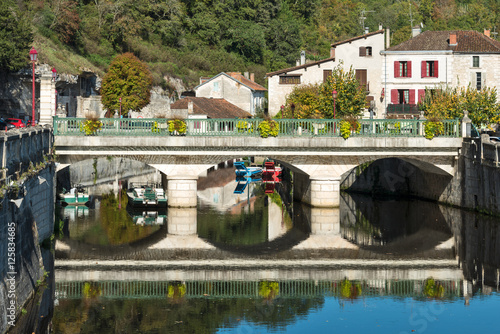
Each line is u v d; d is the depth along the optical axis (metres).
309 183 47.31
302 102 69.94
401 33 131.38
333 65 73.94
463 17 145.38
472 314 25.64
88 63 92.12
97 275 30.89
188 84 108.75
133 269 32.19
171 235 39.56
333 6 149.00
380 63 70.06
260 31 124.69
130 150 43.75
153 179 68.62
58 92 77.88
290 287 29.59
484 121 57.62
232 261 34.09
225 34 126.00
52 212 36.34
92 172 71.19
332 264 33.62
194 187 45.41
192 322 24.61
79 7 105.31
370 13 147.00
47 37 88.12
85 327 23.80
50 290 27.91
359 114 62.81
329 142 44.69
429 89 64.50
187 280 30.59
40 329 23.41
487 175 42.19
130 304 26.69
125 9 109.75
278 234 40.25
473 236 38.41
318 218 44.66
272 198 56.19
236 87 96.62
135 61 84.56
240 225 43.00
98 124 43.12
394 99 68.69
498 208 41.12
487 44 67.75
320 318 25.22
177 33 119.12
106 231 40.19
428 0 149.25
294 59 127.19
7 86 71.06
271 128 44.41
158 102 86.75
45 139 35.50
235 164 74.69
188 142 43.88
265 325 24.52
